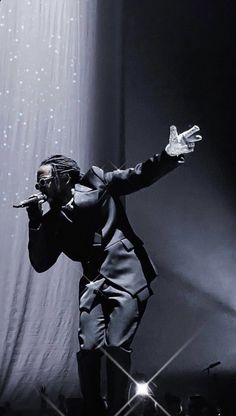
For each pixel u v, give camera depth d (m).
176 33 8.62
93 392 2.75
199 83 8.59
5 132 7.71
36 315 7.26
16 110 7.79
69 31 8.16
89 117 8.11
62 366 7.09
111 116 8.18
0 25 7.93
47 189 2.92
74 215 2.89
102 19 8.38
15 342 7.11
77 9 8.25
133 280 2.84
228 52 8.70
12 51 7.92
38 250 2.88
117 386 2.69
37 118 7.86
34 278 7.36
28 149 7.74
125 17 8.50
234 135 8.57
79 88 8.11
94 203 2.90
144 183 2.92
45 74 7.99
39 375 6.97
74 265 7.46
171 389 7.15
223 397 6.43
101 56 8.30
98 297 2.85
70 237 2.92
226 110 8.59
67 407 4.21
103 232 2.90
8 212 7.50
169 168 2.85
